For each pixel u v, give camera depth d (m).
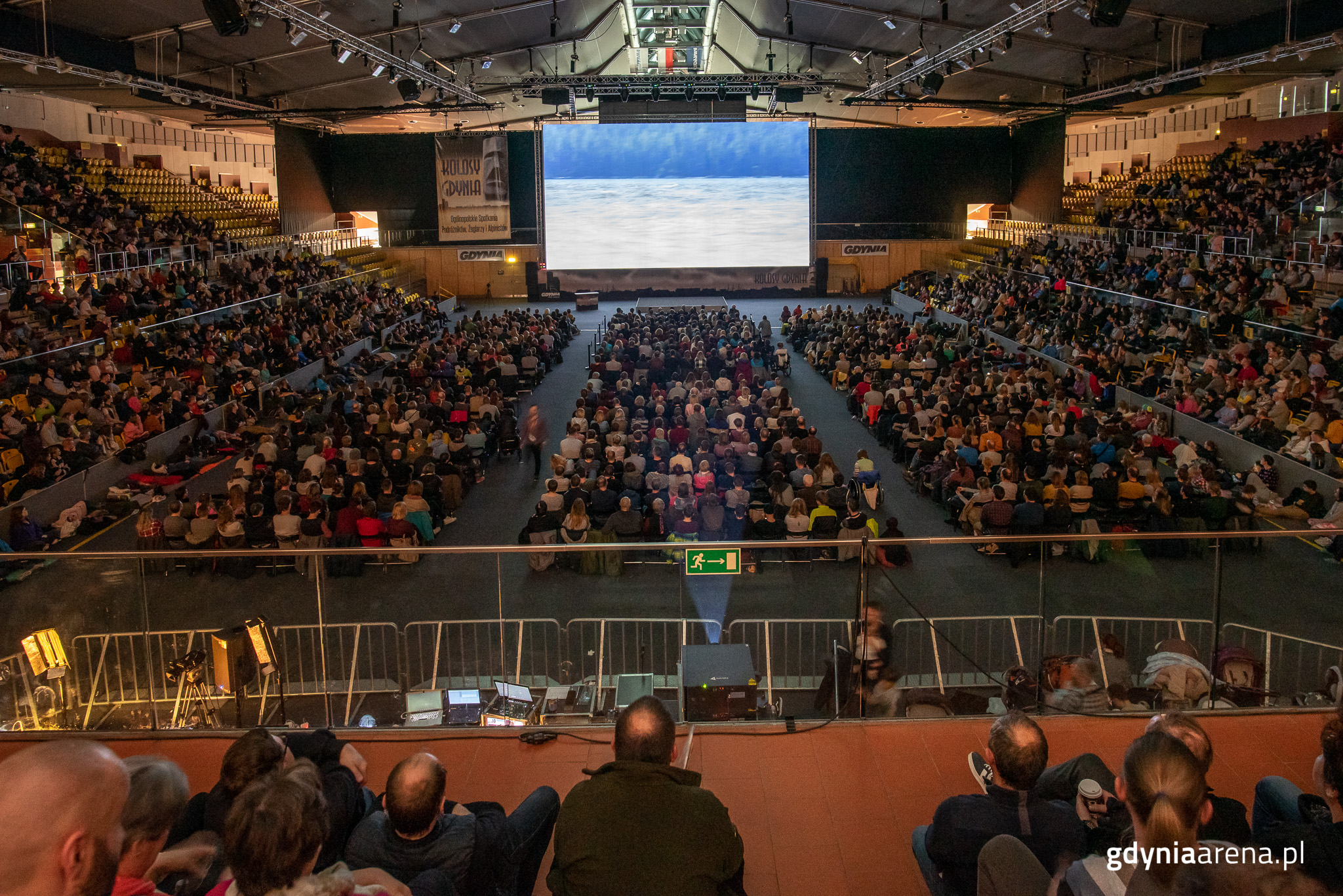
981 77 32.91
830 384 26.75
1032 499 13.85
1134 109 38.09
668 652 9.27
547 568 11.62
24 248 24.09
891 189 42.12
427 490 15.41
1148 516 13.47
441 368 25.20
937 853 3.73
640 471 15.41
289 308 28.59
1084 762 4.46
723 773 5.38
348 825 4.06
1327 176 27.81
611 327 30.80
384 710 7.90
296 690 7.85
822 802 5.09
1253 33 22.38
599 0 29.31
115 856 1.94
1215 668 7.05
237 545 12.92
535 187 42.66
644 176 42.75
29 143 30.55
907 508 16.25
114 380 19.28
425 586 11.12
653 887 2.97
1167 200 35.44
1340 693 5.81
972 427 17.03
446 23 26.52
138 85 22.69
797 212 42.88
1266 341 20.33
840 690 6.27
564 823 3.14
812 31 31.00
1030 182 40.22
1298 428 15.93
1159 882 2.68
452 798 5.21
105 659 6.95
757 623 9.45
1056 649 8.26
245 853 2.46
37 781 1.85
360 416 18.75
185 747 5.81
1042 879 3.11
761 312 41.09
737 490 14.55
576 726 5.93
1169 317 24.11
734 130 42.22
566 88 34.97
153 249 28.77
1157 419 18.50
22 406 16.98
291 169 37.66
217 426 20.02
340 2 22.62
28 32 19.61
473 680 8.84
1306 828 3.14
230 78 28.23
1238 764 5.38
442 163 40.78
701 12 32.66
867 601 6.16
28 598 6.83
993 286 33.75
